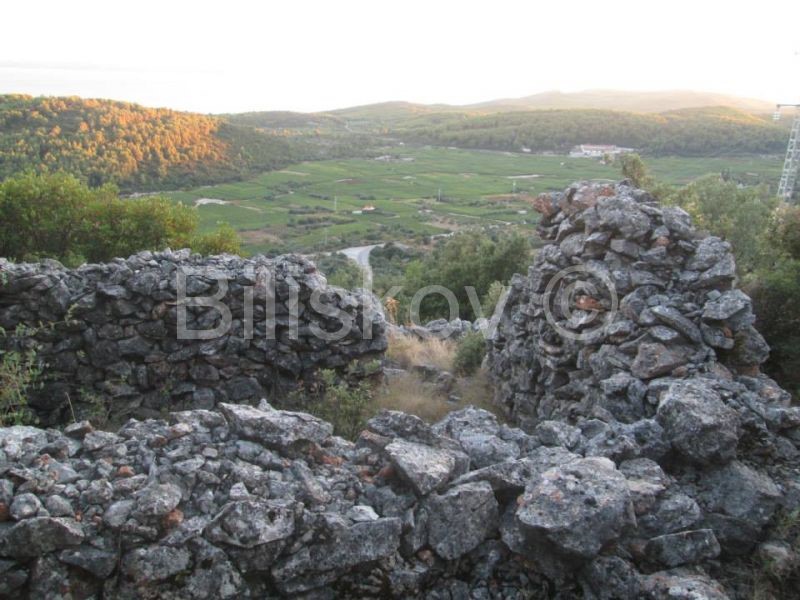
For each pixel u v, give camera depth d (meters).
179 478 4.14
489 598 4.29
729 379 6.24
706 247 7.45
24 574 3.66
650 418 5.79
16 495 3.83
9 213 13.44
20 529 3.62
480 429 5.62
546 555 4.29
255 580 4.02
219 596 3.86
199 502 4.07
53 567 3.68
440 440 5.03
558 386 8.13
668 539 4.41
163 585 3.81
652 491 4.57
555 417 7.81
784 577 4.52
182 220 15.59
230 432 4.70
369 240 68.31
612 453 4.96
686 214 7.92
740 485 4.84
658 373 6.37
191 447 4.46
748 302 6.67
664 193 20.39
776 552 4.59
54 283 8.05
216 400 8.62
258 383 8.80
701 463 4.98
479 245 25.28
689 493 4.90
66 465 4.14
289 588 4.01
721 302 6.77
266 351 8.78
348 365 9.20
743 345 6.71
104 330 8.19
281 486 4.29
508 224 78.81
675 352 6.49
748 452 5.22
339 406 8.08
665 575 4.29
